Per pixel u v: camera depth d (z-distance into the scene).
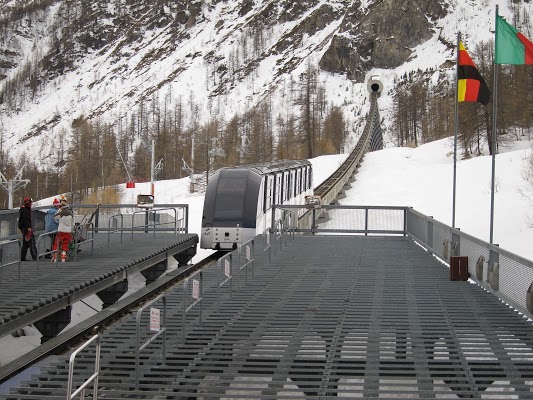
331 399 10.21
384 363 11.87
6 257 22.89
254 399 10.48
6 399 10.32
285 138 151.88
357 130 191.88
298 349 12.65
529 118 83.69
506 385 10.79
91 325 17.39
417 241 28.38
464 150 83.88
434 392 10.42
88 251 24.56
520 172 58.25
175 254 29.97
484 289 18.33
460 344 12.93
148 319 15.13
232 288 18.53
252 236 30.36
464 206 51.44
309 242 29.19
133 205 30.34
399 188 61.22
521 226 41.06
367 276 20.42
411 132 162.38
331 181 56.06
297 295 17.53
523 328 14.12
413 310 15.72
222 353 12.55
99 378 11.34
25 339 20.53
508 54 23.45
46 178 139.88
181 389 10.95
